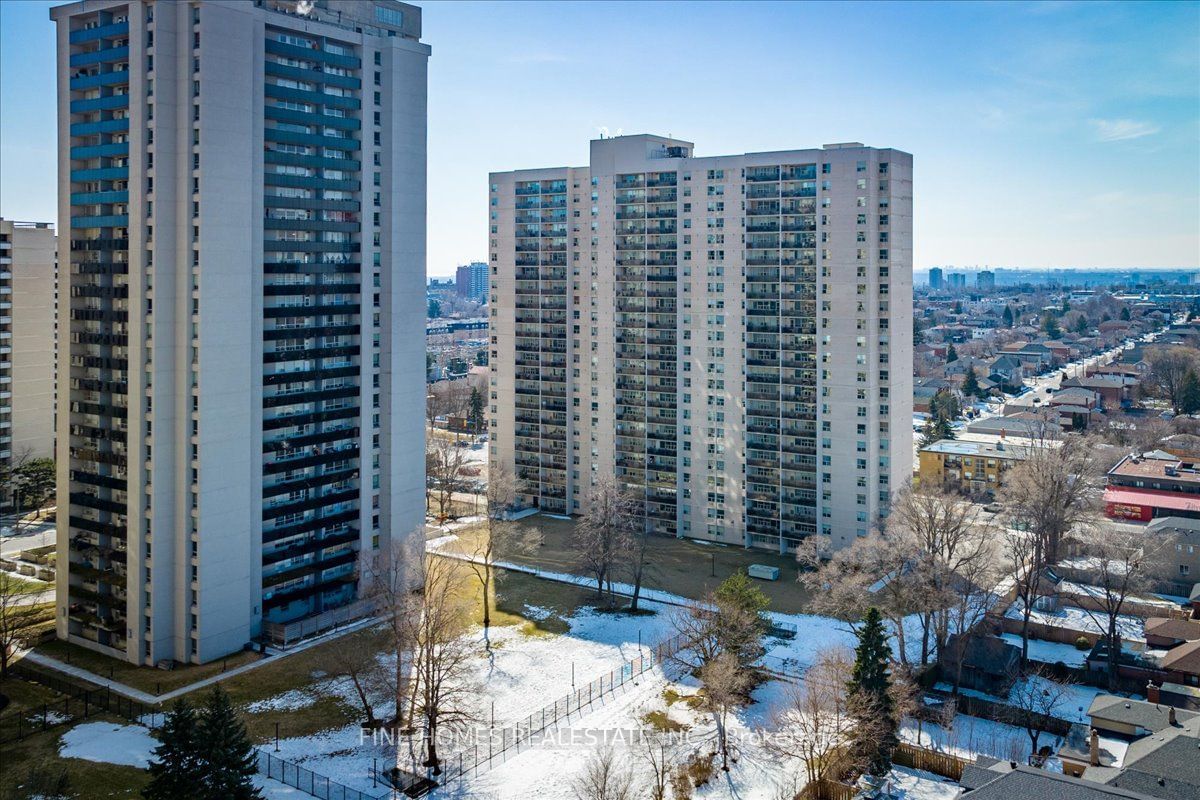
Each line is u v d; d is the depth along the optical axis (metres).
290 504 115.06
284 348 112.94
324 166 116.62
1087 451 150.62
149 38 102.31
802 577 127.00
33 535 155.50
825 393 145.25
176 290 104.00
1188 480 160.62
